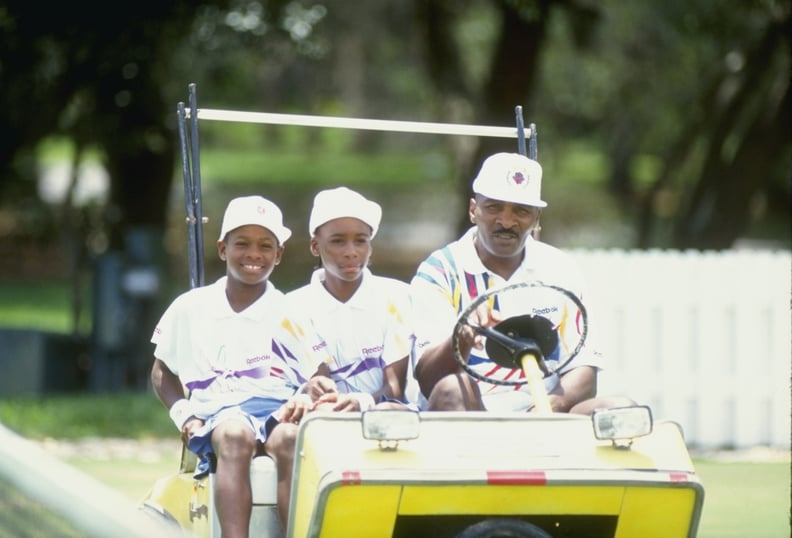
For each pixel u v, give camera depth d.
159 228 45.62
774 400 27.50
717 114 43.75
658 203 69.38
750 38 45.50
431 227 78.06
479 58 63.91
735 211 43.19
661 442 11.91
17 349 40.06
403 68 83.44
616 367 27.61
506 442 11.59
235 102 61.50
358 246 13.17
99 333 38.72
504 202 13.10
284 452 11.98
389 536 11.27
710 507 20.22
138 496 20.89
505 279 13.49
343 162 100.81
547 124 71.44
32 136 43.78
